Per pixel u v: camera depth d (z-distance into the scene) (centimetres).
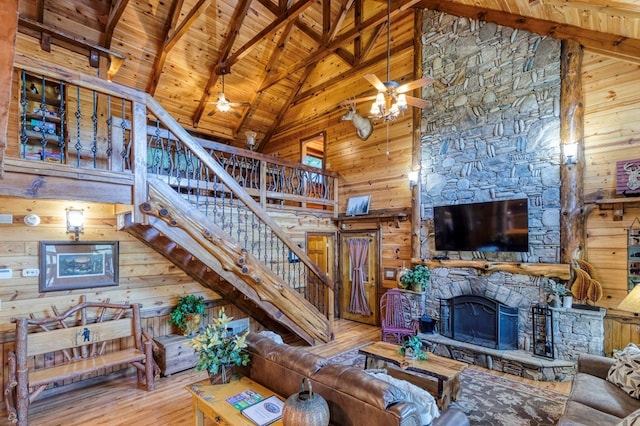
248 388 260
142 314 442
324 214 702
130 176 331
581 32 422
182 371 427
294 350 254
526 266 445
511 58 490
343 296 714
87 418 317
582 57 430
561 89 442
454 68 551
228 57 693
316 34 734
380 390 189
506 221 471
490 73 511
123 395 363
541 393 363
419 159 589
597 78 418
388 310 575
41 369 337
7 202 353
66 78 296
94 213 409
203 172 604
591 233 416
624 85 399
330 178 730
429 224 574
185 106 765
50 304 374
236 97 791
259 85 791
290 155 857
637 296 275
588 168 422
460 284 514
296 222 643
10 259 353
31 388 308
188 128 806
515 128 482
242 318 550
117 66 537
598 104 416
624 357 276
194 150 387
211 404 234
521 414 320
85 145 460
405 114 621
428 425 199
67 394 365
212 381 268
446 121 558
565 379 394
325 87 772
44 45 454
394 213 616
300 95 833
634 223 388
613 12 343
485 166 510
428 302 550
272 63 752
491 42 511
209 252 387
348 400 198
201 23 644
